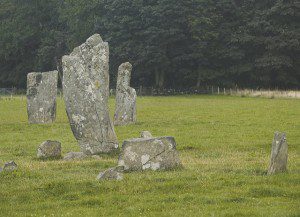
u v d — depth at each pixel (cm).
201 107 4722
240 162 2059
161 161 1838
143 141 1842
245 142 2716
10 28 9656
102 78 2373
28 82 3744
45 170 1906
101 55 2392
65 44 9344
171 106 4897
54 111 3725
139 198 1488
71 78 2350
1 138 3077
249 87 8400
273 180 1633
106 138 2336
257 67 8044
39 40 9856
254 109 4381
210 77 8294
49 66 9669
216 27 8294
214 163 2034
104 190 1575
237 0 8850
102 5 8944
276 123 3419
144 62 8188
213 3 8206
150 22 8025
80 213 1376
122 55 8088
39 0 9900
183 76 8569
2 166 2009
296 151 2438
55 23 10031
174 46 8325
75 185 1611
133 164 1812
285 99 5912
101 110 2339
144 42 8194
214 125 3391
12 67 10100
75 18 8994
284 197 1481
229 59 8338
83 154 2284
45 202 1490
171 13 7900
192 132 3102
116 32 8256
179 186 1593
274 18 8081
